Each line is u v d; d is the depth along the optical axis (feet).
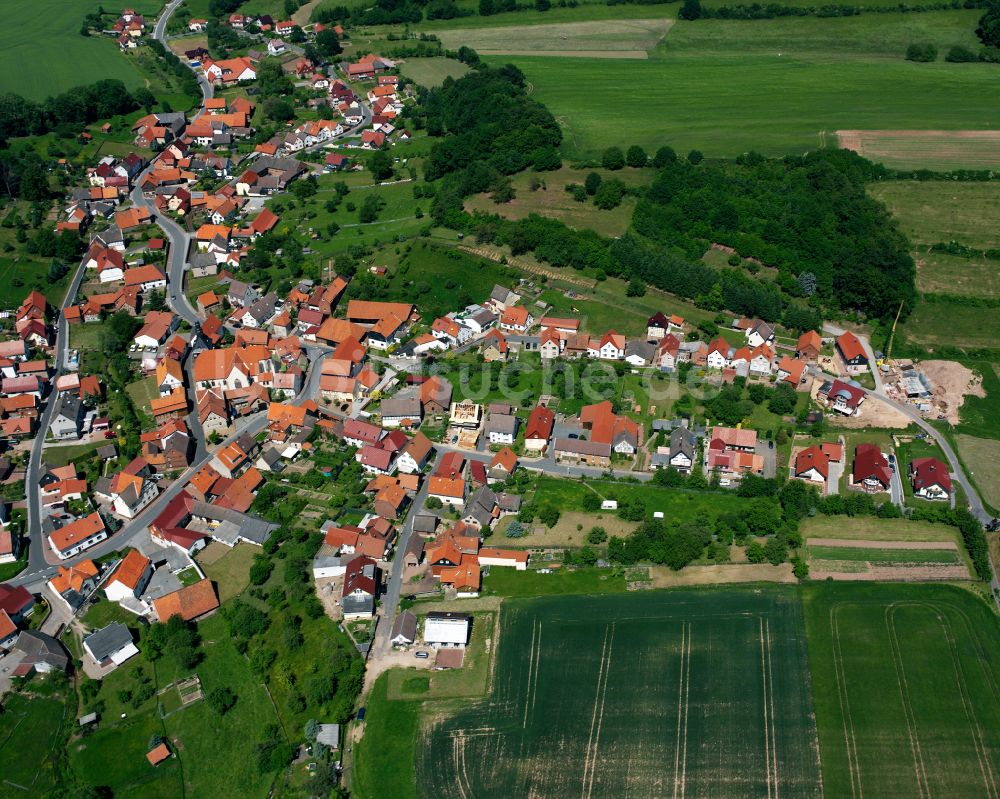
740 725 459.73
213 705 473.26
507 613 522.47
